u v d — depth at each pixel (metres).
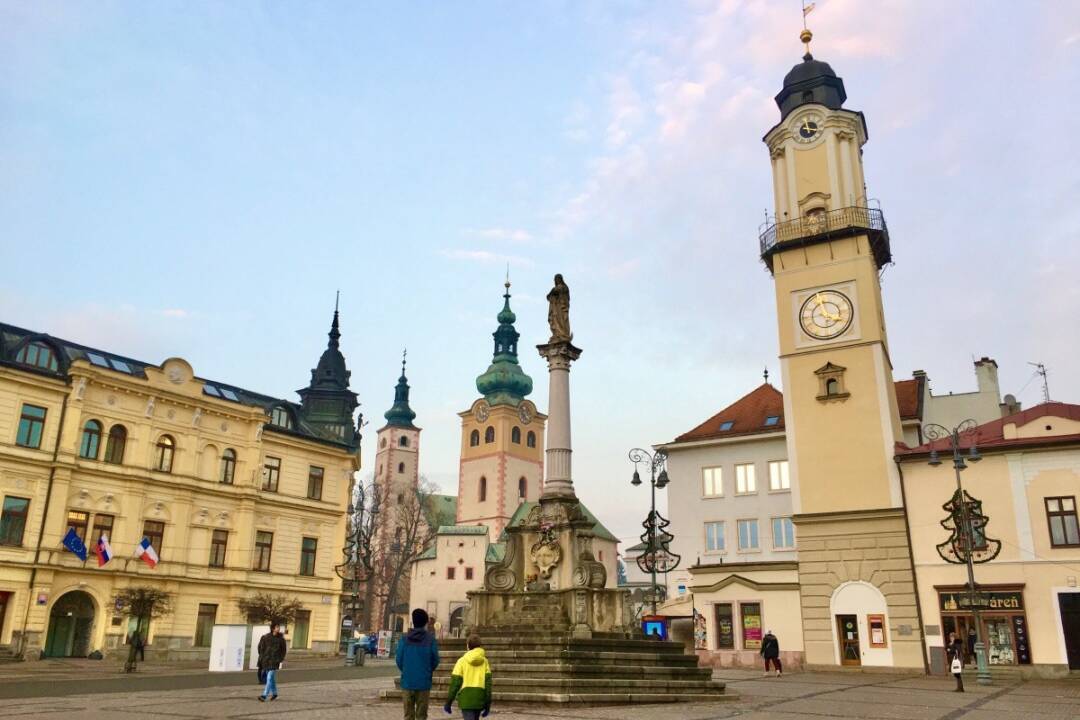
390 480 144.12
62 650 45.16
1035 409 40.75
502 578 28.23
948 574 38.75
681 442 55.81
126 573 47.00
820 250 46.25
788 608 45.00
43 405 45.53
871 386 43.06
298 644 55.84
